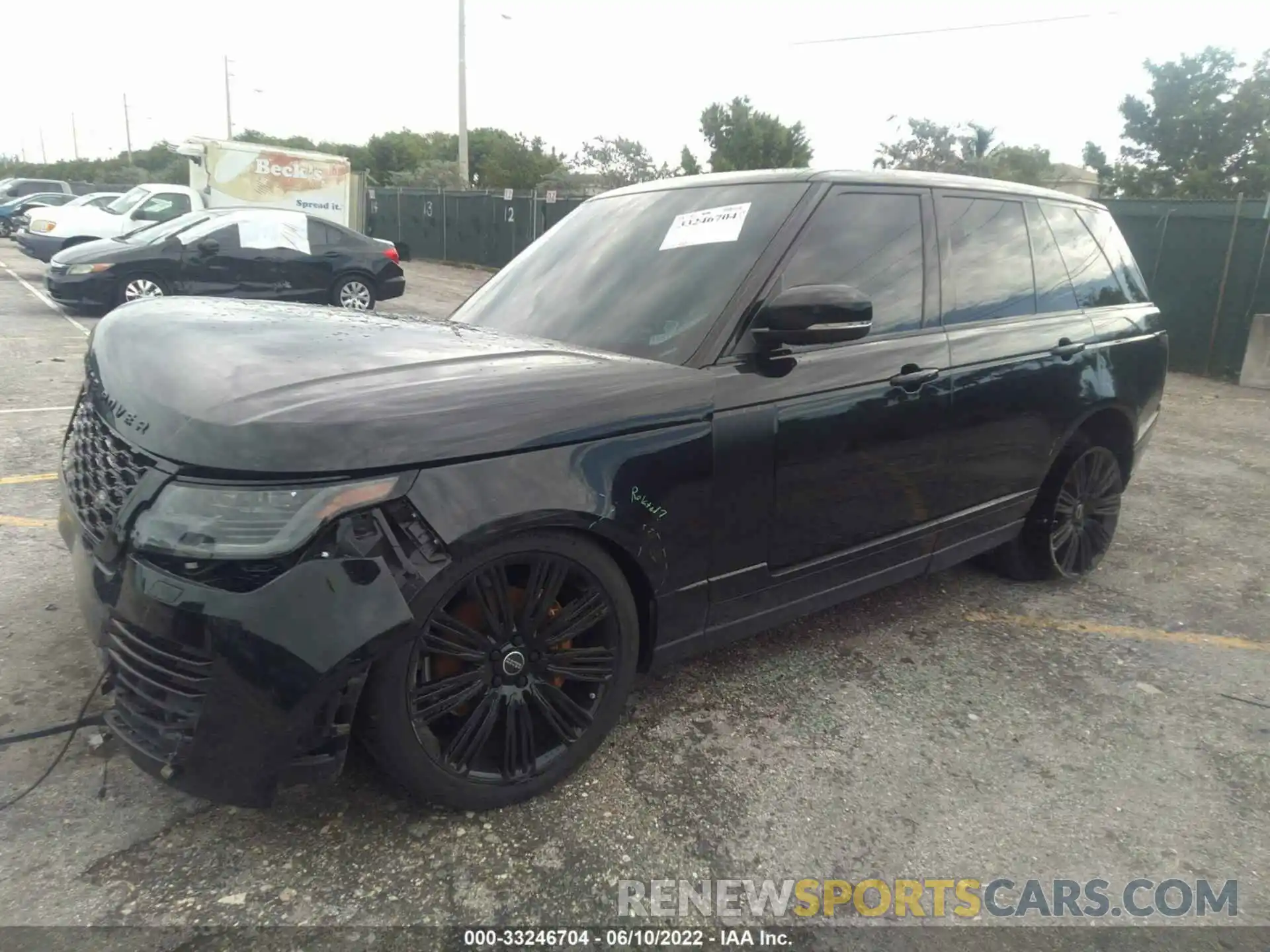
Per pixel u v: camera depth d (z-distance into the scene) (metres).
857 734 3.01
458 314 3.67
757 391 2.79
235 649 1.99
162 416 2.17
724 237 3.12
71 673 3.08
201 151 19.62
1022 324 3.80
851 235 3.22
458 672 2.35
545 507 2.29
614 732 2.95
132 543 2.09
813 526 3.05
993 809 2.65
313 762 2.10
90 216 16.91
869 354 3.14
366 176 32.97
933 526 3.53
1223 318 11.03
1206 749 3.00
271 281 12.38
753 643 3.66
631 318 3.02
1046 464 3.99
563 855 2.37
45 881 2.17
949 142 26.95
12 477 5.15
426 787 2.34
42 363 8.65
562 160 36.84
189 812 2.44
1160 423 8.42
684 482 2.62
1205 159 30.22
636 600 2.71
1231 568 4.70
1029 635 3.83
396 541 2.10
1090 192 34.19
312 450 2.03
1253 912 2.28
